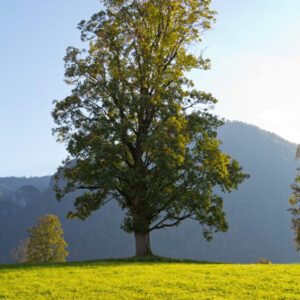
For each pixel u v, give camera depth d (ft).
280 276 57.11
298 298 43.01
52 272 65.57
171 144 86.74
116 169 91.04
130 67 97.19
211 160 93.25
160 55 95.81
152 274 61.36
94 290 50.08
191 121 96.43
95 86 95.91
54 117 97.14
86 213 96.68
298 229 150.30
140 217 93.50
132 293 47.78
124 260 87.61
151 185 90.17
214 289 49.29
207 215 94.73
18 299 46.21
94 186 97.45
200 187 91.76
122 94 94.89
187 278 57.11
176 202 95.91
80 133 93.35
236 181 95.76
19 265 80.43
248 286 50.34
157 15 95.50
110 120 95.76
